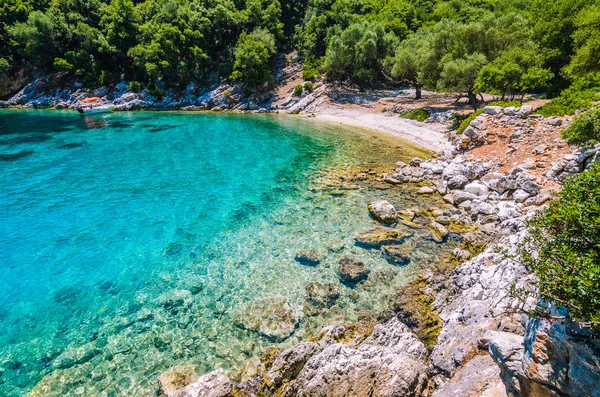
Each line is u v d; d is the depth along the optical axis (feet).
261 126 173.88
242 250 60.13
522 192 68.18
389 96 211.20
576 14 144.87
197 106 248.32
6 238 64.69
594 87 95.91
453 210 70.33
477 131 100.78
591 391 18.37
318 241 61.93
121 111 236.22
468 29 149.59
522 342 24.88
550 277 20.83
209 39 272.92
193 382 35.01
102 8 281.95
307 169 101.76
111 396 34.17
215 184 91.45
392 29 254.47
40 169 103.96
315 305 46.14
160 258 58.29
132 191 87.10
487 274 42.57
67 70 270.87
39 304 47.80
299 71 257.14
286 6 302.04
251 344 40.27
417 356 35.24
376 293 47.96
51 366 37.73
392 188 84.64
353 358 32.45
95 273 54.49
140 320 44.39
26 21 270.67
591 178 24.16
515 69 116.78
